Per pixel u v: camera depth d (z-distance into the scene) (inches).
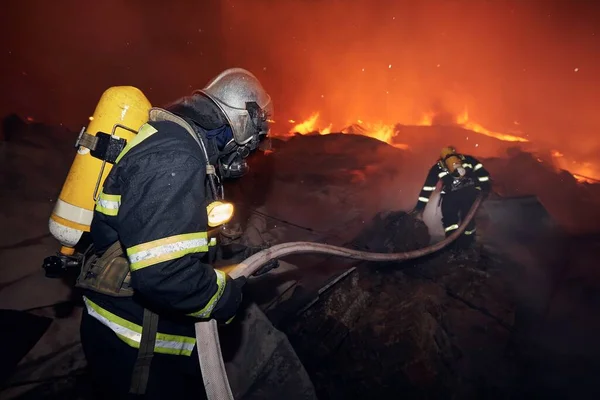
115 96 55.3
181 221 43.2
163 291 42.3
